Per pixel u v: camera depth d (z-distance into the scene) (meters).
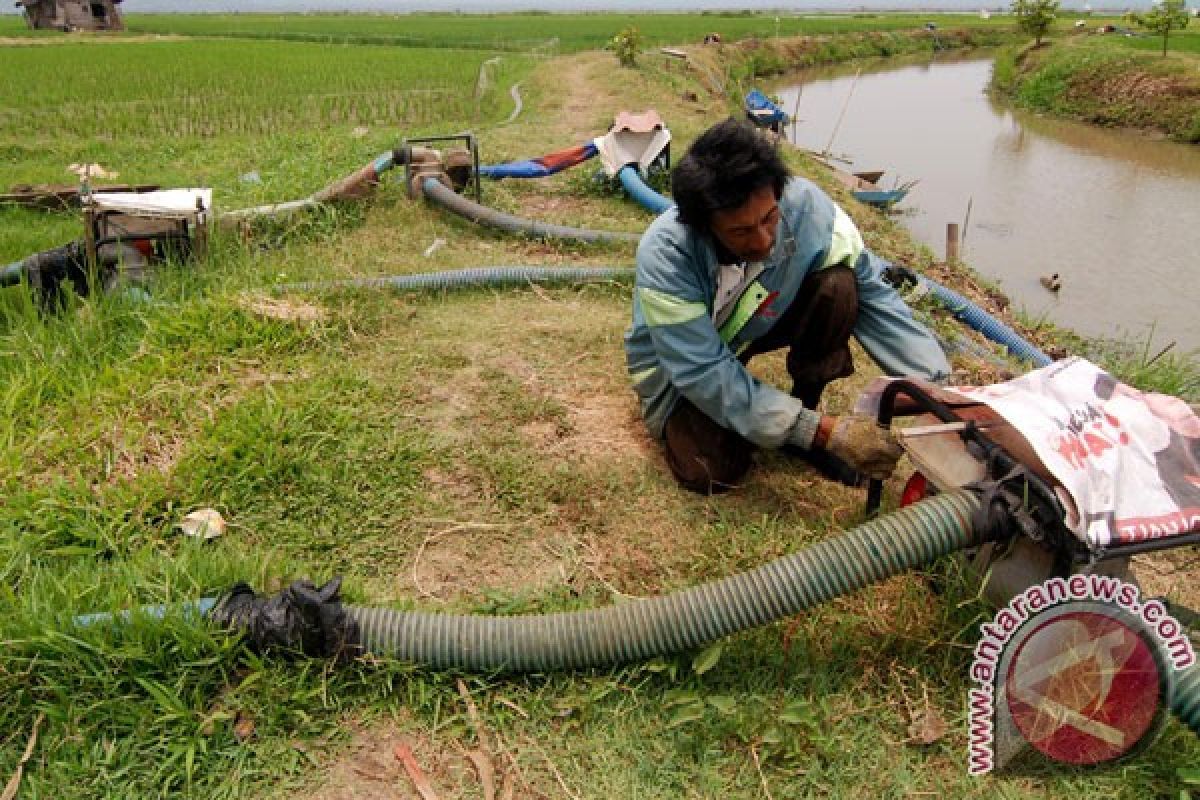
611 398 4.12
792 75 30.52
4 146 11.52
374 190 6.88
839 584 2.44
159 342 4.40
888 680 2.59
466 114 14.50
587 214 7.36
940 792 2.30
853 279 3.16
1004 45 40.41
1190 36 26.92
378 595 2.92
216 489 3.35
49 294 5.36
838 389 4.26
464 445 3.70
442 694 2.55
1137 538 2.19
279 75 18.34
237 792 2.31
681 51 23.55
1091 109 20.45
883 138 17.70
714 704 2.41
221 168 9.84
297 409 3.76
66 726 2.42
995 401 2.44
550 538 3.21
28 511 3.14
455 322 4.90
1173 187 13.36
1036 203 12.20
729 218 2.60
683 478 3.40
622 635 2.54
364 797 2.31
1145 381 4.74
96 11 36.84
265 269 5.43
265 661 2.58
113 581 2.83
